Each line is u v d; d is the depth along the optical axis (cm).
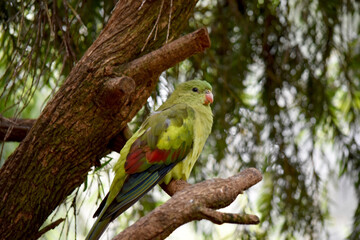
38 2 605
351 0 796
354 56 841
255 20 783
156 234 366
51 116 486
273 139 780
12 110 745
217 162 764
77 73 489
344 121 842
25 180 484
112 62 486
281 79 791
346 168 785
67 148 488
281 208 783
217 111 767
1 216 482
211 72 773
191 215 375
